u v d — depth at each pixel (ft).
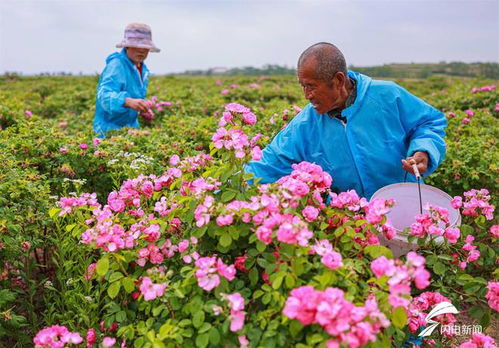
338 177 10.69
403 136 10.50
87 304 9.24
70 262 9.64
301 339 6.81
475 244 9.78
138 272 8.55
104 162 14.58
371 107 10.18
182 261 8.56
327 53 9.43
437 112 10.70
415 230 8.53
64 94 39.50
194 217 8.21
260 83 55.36
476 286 8.77
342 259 7.66
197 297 7.33
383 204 8.05
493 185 14.55
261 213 7.45
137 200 9.56
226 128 9.18
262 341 6.77
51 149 15.20
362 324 5.89
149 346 6.96
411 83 59.26
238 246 8.20
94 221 9.30
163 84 52.11
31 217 10.52
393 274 6.36
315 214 7.79
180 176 9.13
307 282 7.30
